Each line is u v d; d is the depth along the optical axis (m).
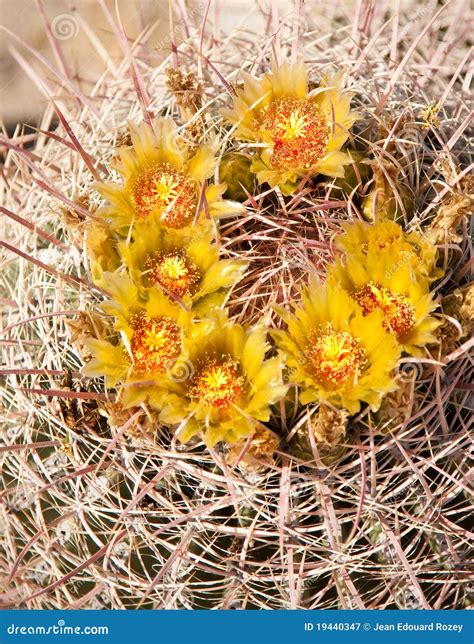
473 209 0.53
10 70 0.90
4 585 0.52
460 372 0.51
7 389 0.56
